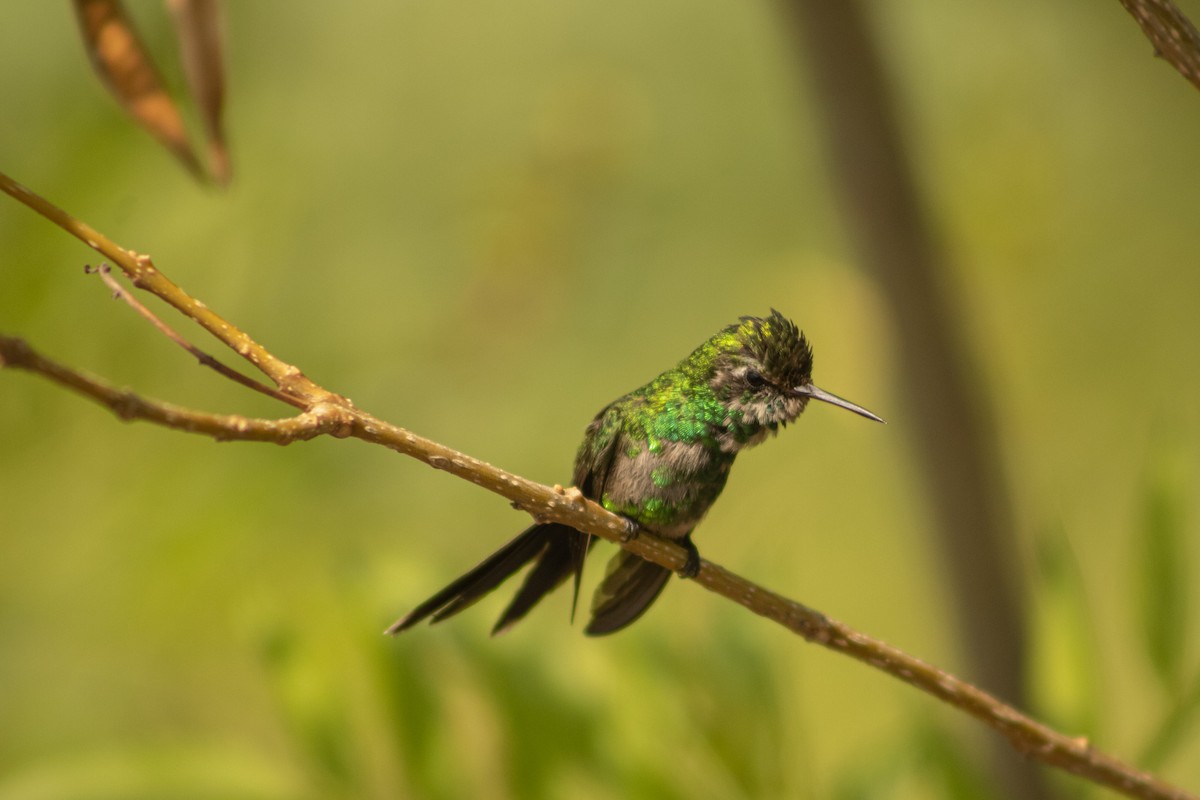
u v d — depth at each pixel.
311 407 4.82
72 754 8.82
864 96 9.43
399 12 13.00
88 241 4.73
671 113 13.40
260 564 9.81
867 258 9.70
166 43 10.07
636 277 12.77
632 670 7.61
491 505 11.63
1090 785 8.00
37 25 9.87
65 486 9.50
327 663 7.69
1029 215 11.92
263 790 7.31
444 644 7.62
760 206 13.34
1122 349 13.34
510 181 12.33
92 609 9.60
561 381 12.31
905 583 13.08
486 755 7.73
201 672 9.76
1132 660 11.59
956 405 9.70
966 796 7.79
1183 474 7.24
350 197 12.09
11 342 3.87
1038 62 12.60
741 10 13.70
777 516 13.38
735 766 7.40
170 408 4.22
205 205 9.80
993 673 9.77
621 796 7.40
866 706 12.09
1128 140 13.52
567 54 13.46
